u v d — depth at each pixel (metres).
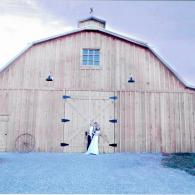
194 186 6.38
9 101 12.31
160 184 6.51
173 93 12.67
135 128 12.33
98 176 7.27
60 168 8.30
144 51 12.99
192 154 11.57
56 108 12.40
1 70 12.46
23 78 12.53
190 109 12.54
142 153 11.91
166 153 11.91
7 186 6.09
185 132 12.32
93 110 12.47
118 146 12.19
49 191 5.72
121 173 7.73
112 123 12.40
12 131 12.10
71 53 12.91
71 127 12.31
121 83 12.70
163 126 12.35
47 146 12.09
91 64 12.92
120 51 12.98
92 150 11.72
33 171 7.77
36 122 12.23
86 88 12.60
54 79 12.62
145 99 12.58
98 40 13.07
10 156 10.67
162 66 12.88
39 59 12.76
